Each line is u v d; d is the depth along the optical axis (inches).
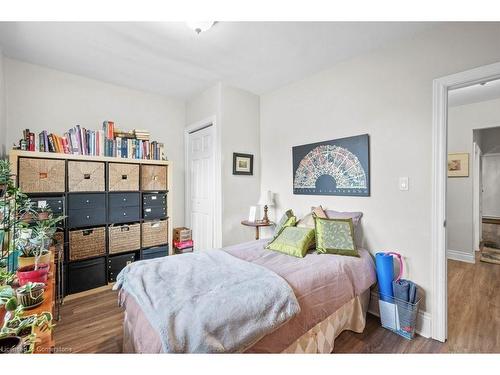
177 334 39.2
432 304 74.8
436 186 74.3
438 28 74.2
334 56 93.9
